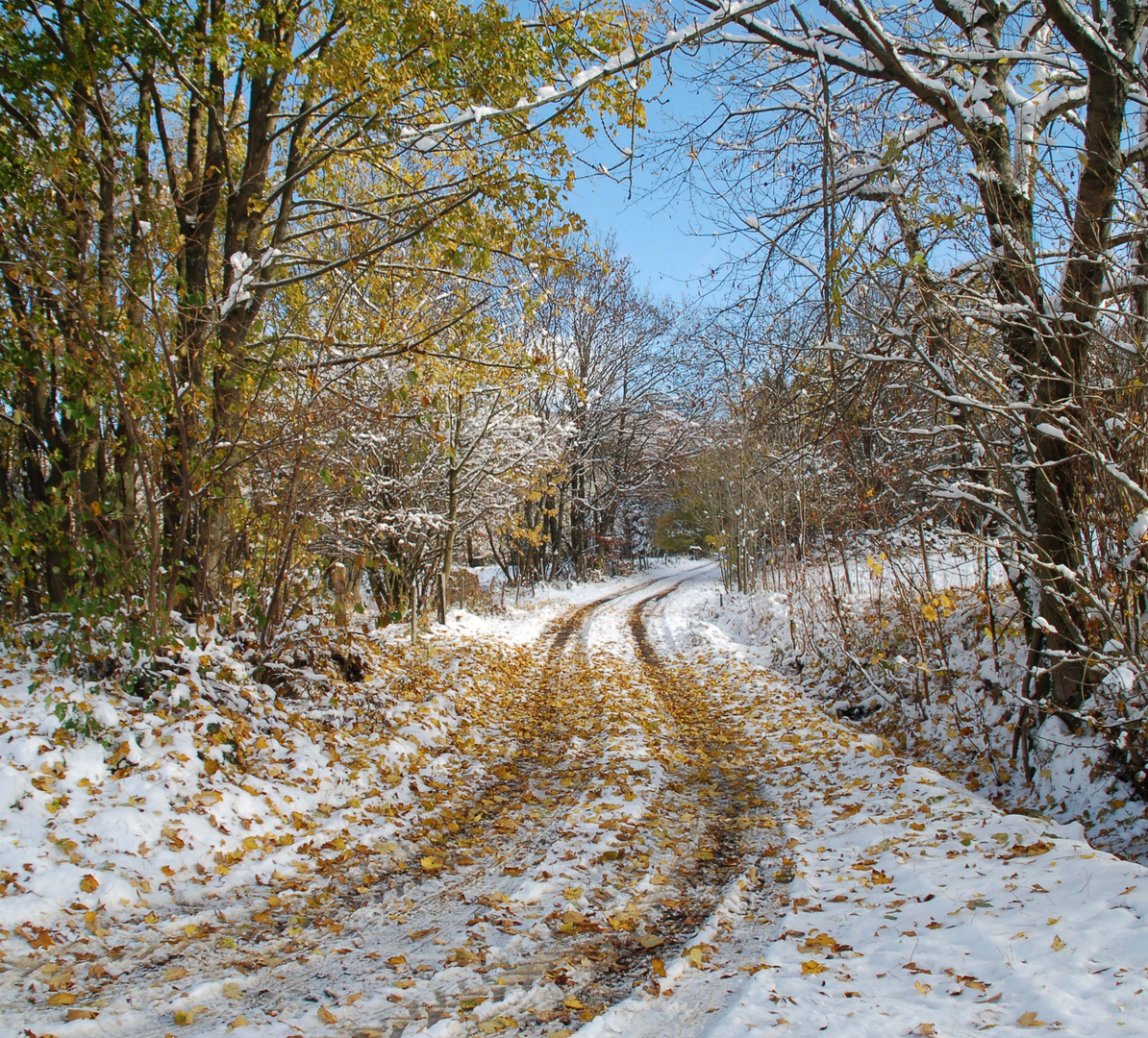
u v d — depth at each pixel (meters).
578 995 3.46
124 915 4.22
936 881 4.31
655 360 35.59
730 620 20.30
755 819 6.21
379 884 4.97
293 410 7.77
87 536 6.76
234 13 7.72
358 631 9.83
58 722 5.62
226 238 8.24
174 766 5.70
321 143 8.70
